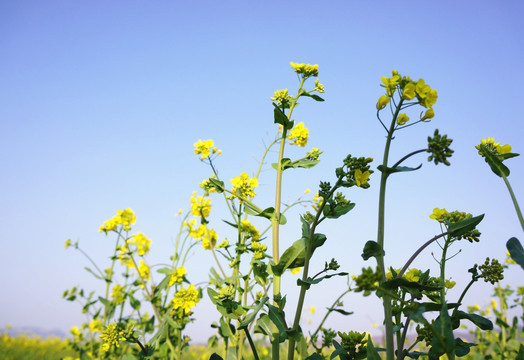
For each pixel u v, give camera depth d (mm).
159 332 726
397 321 528
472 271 499
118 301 1020
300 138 697
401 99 475
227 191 688
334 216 543
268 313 561
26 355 1546
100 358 982
